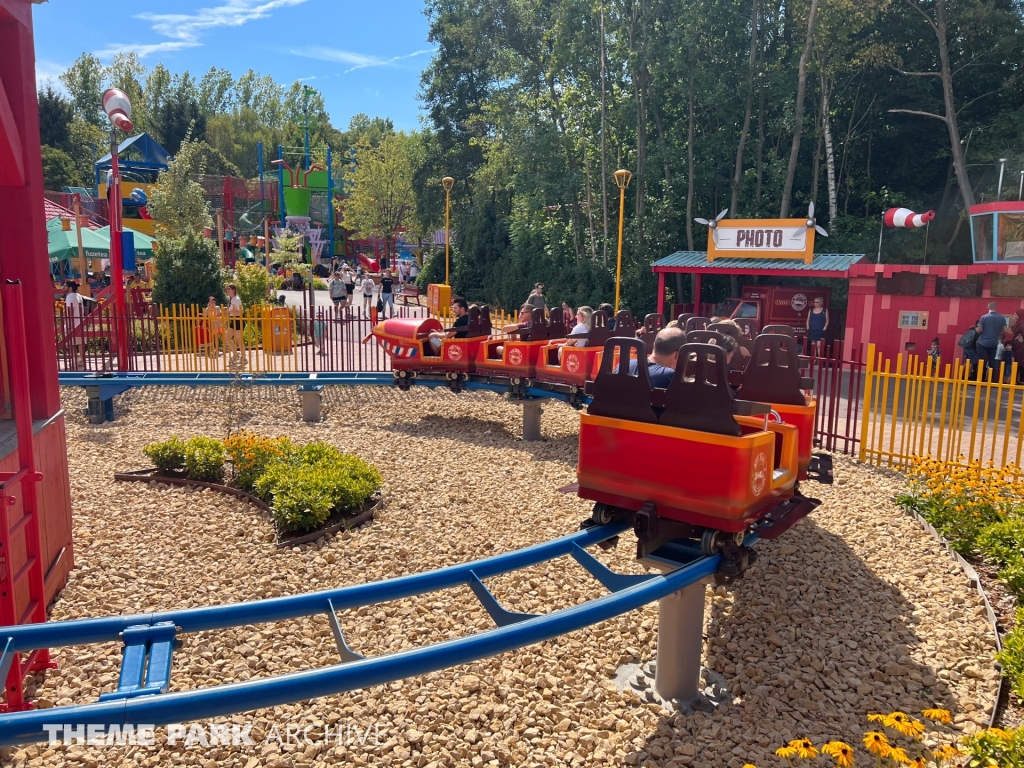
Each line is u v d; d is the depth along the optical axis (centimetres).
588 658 495
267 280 2258
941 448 906
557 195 3069
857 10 2547
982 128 2847
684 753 400
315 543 670
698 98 2778
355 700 439
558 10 3020
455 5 4216
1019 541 636
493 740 408
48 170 6600
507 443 1072
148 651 315
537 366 1080
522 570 609
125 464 931
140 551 651
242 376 1266
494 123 3612
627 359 448
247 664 475
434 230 4853
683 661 448
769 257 2056
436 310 2514
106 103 1329
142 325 1467
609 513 461
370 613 539
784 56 2958
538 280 3203
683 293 2888
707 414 410
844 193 3161
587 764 396
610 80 3075
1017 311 1723
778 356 607
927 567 633
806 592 584
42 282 560
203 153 8388
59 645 318
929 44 2958
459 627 521
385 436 1105
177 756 390
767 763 394
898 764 396
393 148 6106
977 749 381
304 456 845
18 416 448
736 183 2803
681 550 446
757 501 421
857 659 496
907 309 1850
